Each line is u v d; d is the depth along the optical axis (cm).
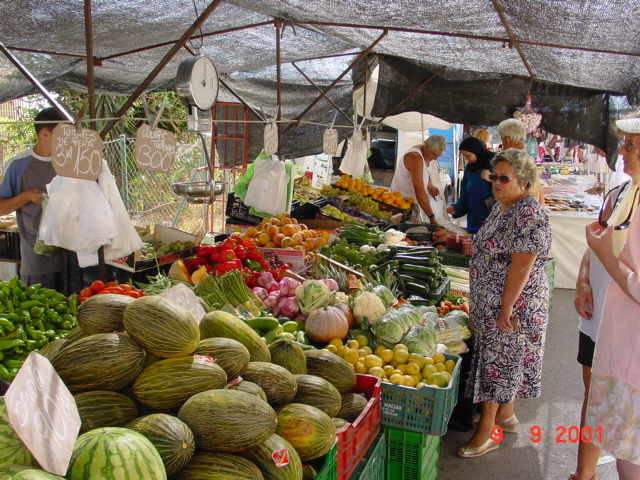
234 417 181
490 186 650
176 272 419
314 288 367
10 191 423
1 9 423
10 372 259
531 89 736
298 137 909
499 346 364
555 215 873
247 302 367
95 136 298
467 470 383
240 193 659
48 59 571
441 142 750
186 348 198
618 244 264
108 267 447
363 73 738
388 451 305
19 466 130
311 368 268
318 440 209
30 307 295
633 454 273
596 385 284
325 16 462
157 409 191
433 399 289
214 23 522
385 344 343
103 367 186
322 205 725
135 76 691
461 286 527
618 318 275
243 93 855
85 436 149
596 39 438
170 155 333
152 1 440
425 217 812
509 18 412
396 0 393
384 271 465
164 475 150
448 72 751
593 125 727
